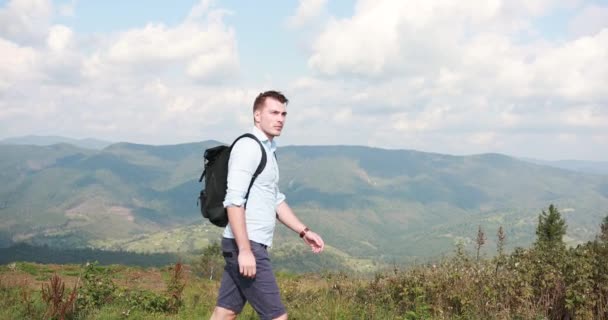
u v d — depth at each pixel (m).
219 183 4.14
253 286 4.17
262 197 4.19
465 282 8.02
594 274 7.48
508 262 8.14
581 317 7.18
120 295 9.80
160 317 8.84
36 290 11.12
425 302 8.20
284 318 4.21
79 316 7.92
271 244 4.28
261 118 4.28
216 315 4.34
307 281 11.38
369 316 7.82
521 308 7.50
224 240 4.23
